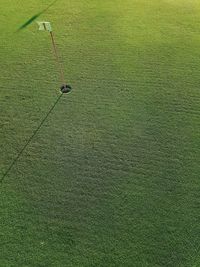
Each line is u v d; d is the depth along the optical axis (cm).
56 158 989
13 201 905
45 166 973
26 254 812
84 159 981
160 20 1409
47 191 920
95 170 955
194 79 1167
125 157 978
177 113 1073
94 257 800
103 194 906
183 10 1452
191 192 898
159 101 1109
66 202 896
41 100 1143
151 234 829
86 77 1203
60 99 1139
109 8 1488
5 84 1205
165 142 1005
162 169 946
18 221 866
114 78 1191
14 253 815
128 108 1098
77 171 956
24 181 944
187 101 1104
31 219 869
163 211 866
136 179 930
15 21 1463
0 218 873
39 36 1378
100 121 1070
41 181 941
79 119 1080
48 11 1501
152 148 994
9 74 1239
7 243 830
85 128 1055
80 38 1357
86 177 942
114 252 805
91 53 1290
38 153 1004
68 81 1195
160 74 1193
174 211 865
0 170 971
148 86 1157
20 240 834
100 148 1003
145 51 1281
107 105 1111
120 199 894
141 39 1331
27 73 1237
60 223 859
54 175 952
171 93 1130
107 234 834
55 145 1020
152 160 967
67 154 996
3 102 1145
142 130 1038
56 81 1197
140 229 838
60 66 1250
